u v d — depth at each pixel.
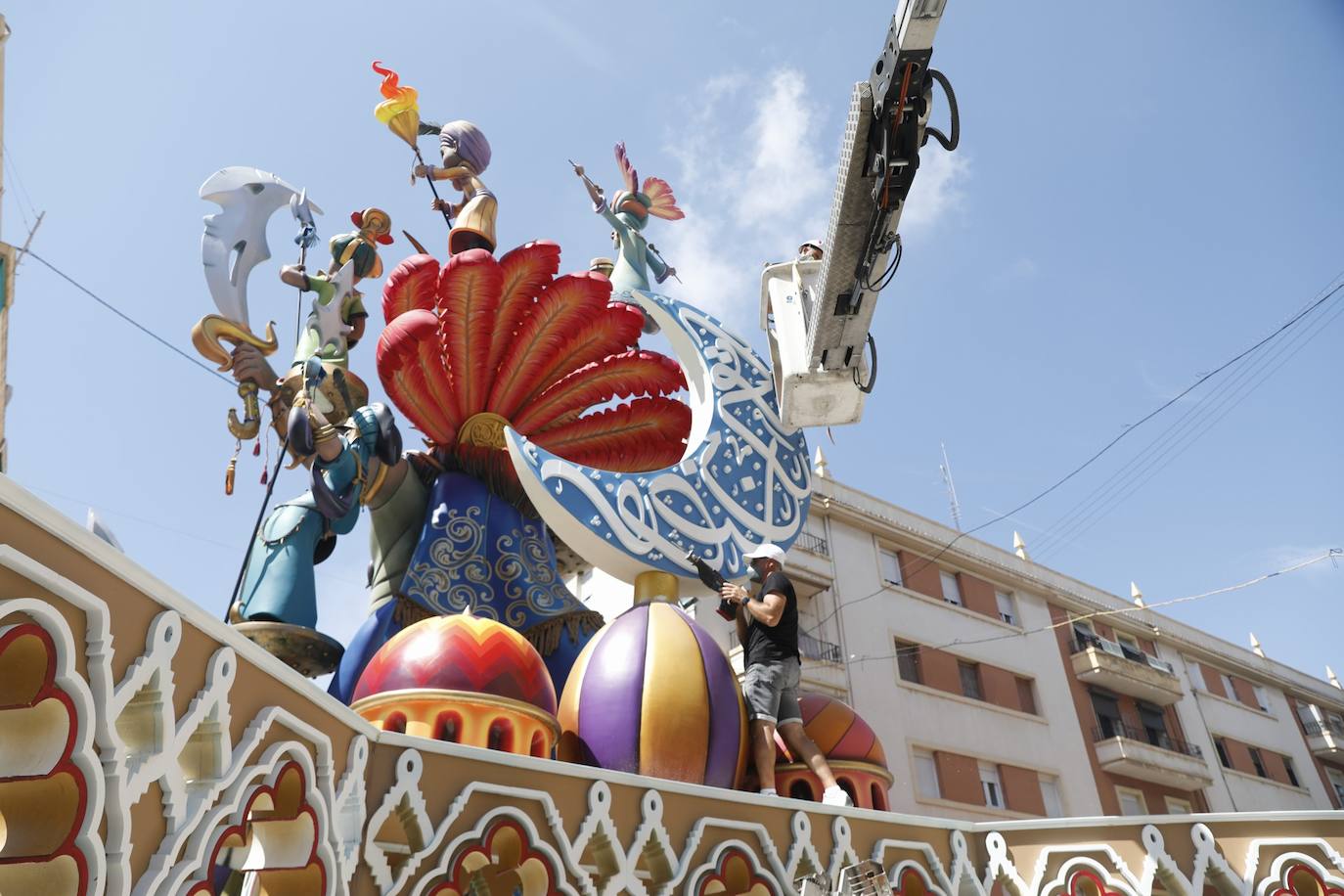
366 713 6.87
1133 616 37.94
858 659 27.94
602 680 7.80
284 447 8.19
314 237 9.69
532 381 10.12
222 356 8.64
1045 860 8.02
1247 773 37.88
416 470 9.95
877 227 6.48
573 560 11.02
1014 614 33.75
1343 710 44.88
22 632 3.31
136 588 3.87
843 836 7.49
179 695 4.06
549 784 6.20
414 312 9.56
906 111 5.90
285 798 4.72
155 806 3.92
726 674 8.04
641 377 10.54
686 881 6.57
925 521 33.09
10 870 3.48
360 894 5.21
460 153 11.08
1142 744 32.84
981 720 29.84
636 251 12.10
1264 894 7.75
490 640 7.16
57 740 3.46
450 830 5.66
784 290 8.37
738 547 9.41
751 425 10.21
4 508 3.37
